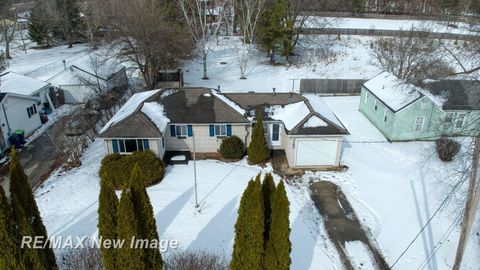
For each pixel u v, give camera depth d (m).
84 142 25.53
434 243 17.45
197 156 24.45
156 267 11.92
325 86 37.88
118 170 20.34
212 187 20.59
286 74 43.72
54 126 28.03
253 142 23.08
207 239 16.53
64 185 20.80
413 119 26.50
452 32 46.28
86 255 13.98
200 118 23.86
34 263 11.19
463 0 35.19
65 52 53.72
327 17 64.56
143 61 41.31
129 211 10.59
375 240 17.56
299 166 23.25
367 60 46.78
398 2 70.50
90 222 17.59
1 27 54.50
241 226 11.84
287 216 11.72
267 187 12.20
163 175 21.58
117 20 36.44
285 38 45.16
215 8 61.53
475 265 16.31
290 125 23.09
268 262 12.09
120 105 32.00
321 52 49.59
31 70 43.81
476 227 18.36
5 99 25.27
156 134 21.83
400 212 19.48
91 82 34.28
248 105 25.23
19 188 11.44
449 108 25.81
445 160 23.81
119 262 11.30
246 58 43.03
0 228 10.22
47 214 18.27
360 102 33.34
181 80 39.31
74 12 57.03
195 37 44.41
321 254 16.45
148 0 37.00
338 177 22.42
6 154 25.22
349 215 19.17
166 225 17.38
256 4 45.16
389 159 24.70
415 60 34.69
